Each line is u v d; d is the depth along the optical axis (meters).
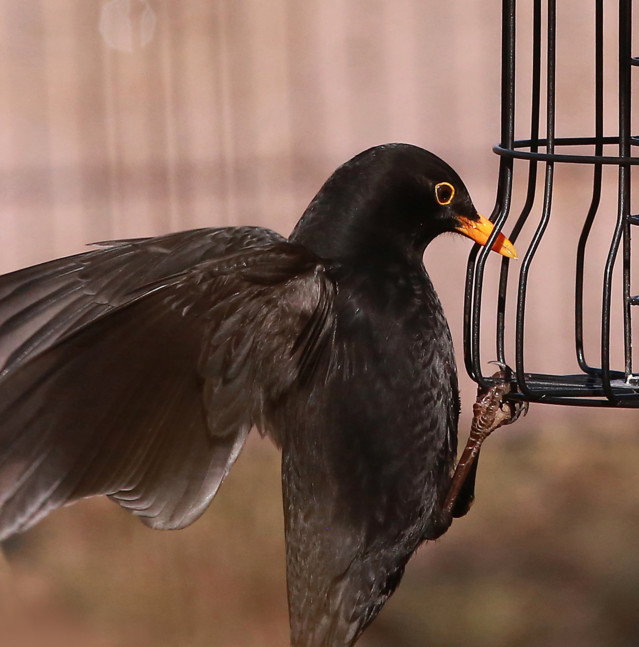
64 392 6.17
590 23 19.05
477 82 20.66
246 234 6.81
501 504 15.88
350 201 7.31
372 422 7.14
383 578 7.40
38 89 21.36
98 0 21.44
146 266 6.70
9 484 6.08
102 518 14.99
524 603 13.49
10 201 21.16
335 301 7.07
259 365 6.78
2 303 6.61
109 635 13.34
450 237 19.28
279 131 21.09
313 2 20.97
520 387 7.26
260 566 14.37
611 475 16.64
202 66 21.27
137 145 21.28
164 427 6.57
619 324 18.58
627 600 13.59
